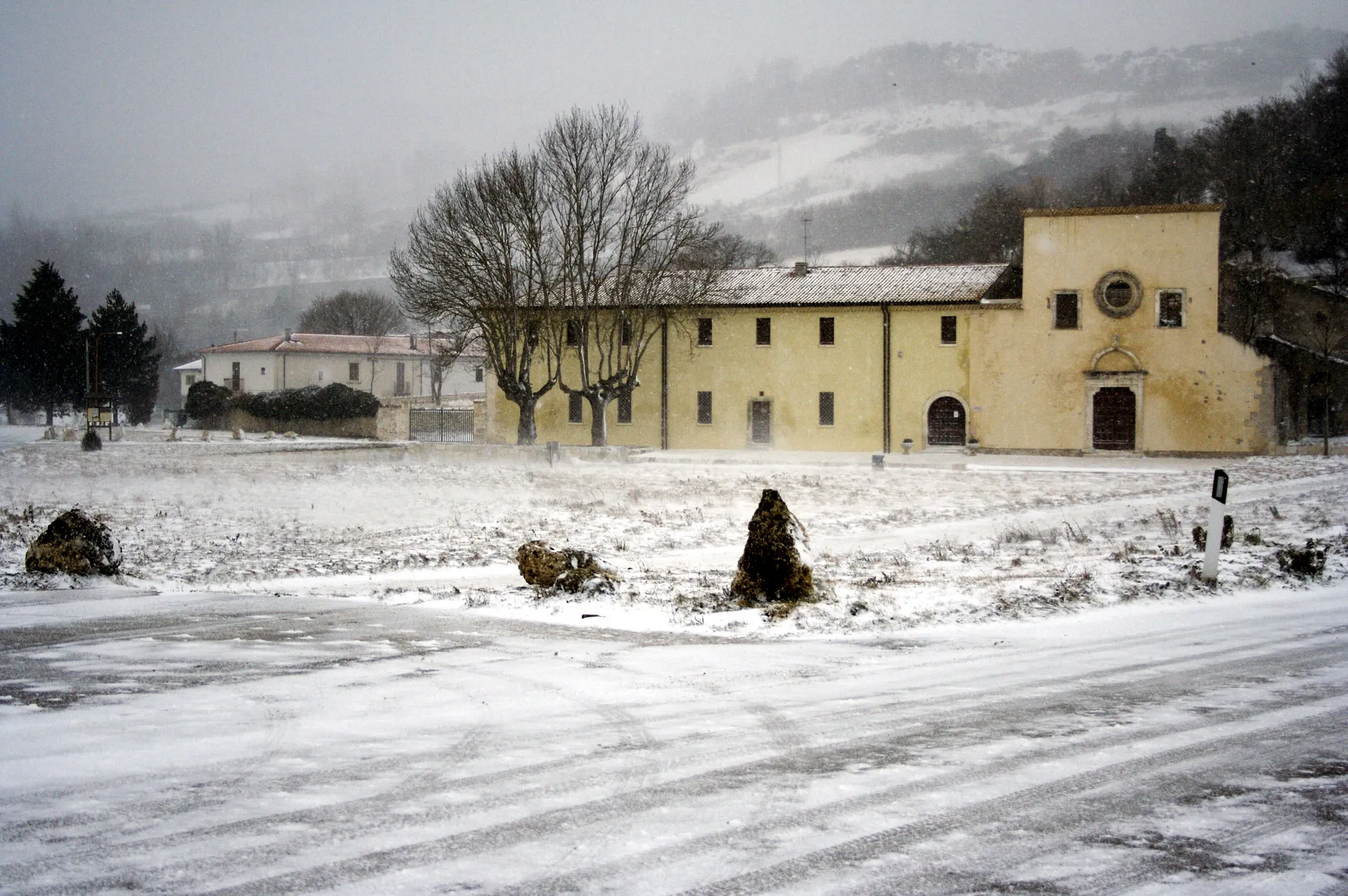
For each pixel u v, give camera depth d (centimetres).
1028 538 2600
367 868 636
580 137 6456
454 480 4766
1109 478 4797
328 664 1227
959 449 6400
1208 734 911
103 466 5378
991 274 6688
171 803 746
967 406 6369
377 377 10862
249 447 6806
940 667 1212
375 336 11844
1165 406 6072
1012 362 6291
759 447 6775
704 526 3106
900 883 615
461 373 11850
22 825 702
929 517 3312
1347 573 1870
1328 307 6712
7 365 9994
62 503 3762
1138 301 6075
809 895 600
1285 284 6825
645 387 6962
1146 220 6072
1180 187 9250
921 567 2084
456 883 615
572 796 763
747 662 1247
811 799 755
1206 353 6012
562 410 7119
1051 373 6238
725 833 693
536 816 723
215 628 1480
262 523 3241
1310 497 3556
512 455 5803
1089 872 629
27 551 2219
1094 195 10519
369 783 791
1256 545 2209
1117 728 932
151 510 3578
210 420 9088
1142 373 6072
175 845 670
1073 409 6209
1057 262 6200
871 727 948
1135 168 11019
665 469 5456
